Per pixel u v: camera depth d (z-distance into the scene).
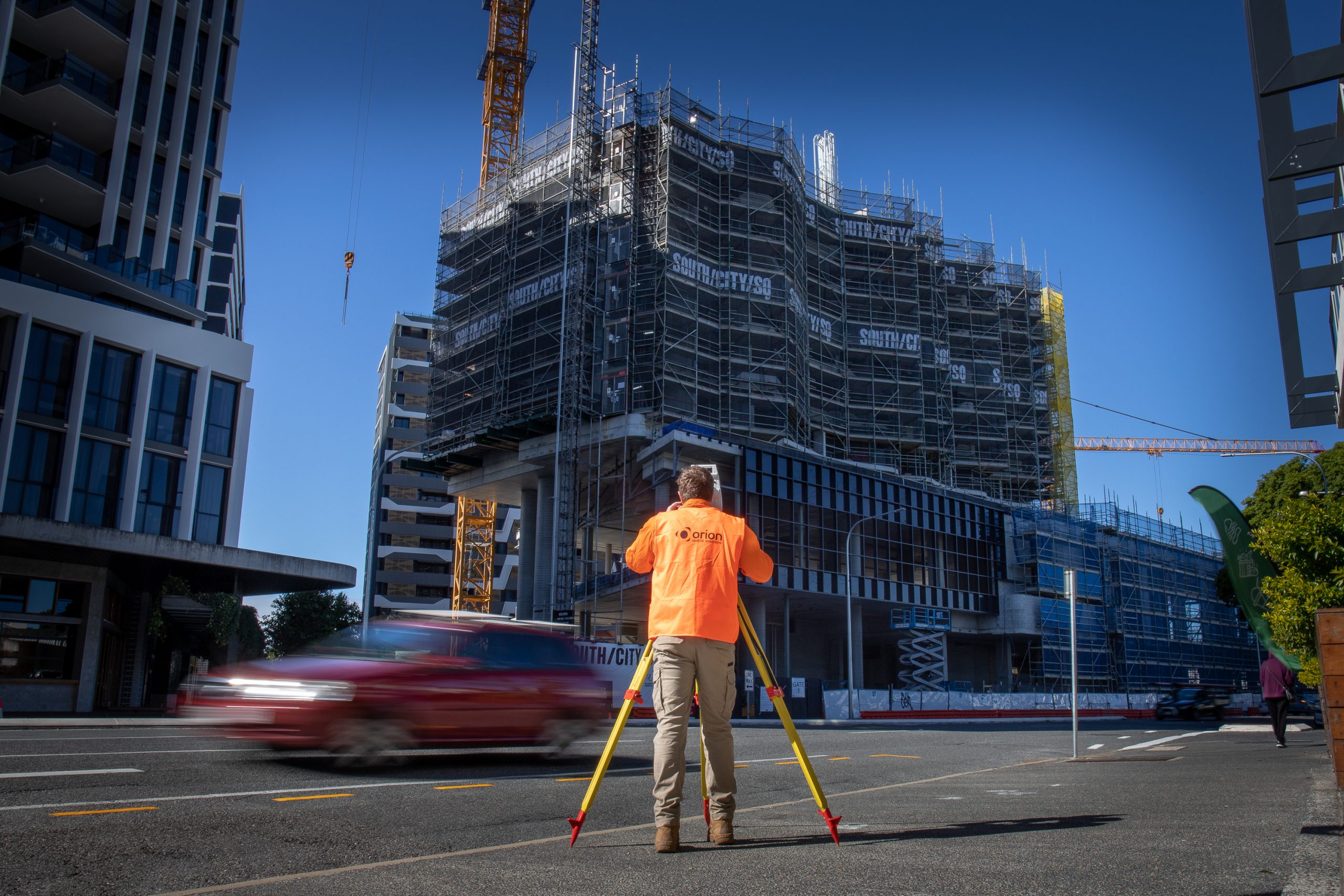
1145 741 17.77
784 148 60.50
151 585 31.75
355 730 8.73
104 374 30.64
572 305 53.59
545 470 56.72
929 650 54.09
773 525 49.59
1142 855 3.61
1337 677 4.52
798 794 7.12
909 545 57.41
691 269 54.81
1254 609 13.18
